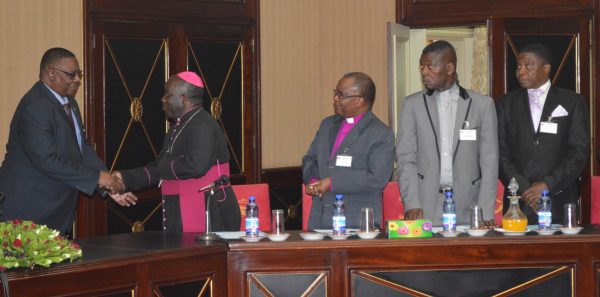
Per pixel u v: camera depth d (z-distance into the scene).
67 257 3.25
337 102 4.24
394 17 7.77
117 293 3.41
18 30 5.83
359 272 3.87
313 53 8.04
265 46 7.50
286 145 7.77
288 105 7.77
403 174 4.38
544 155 4.77
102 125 6.21
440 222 4.38
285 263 3.87
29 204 4.57
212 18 6.93
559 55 7.08
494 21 7.10
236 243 3.86
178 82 4.45
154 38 6.55
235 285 3.87
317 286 3.87
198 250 3.72
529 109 4.86
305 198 4.65
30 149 4.46
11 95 5.81
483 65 8.77
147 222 6.48
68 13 6.05
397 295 3.87
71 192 4.72
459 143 4.36
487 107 4.40
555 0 7.13
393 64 7.30
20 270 3.12
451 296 3.88
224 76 7.07
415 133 4.45
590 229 4.11
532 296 3.89
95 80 6.18
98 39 6.20
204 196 4.45
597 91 7.07
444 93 4.45
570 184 4.71
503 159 4.79
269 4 7.53
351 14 7.96
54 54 4.57
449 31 8.91
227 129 7.10
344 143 4.23
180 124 4.49
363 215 3.95
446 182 4.39
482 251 3.87
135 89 6.45
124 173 4.56
